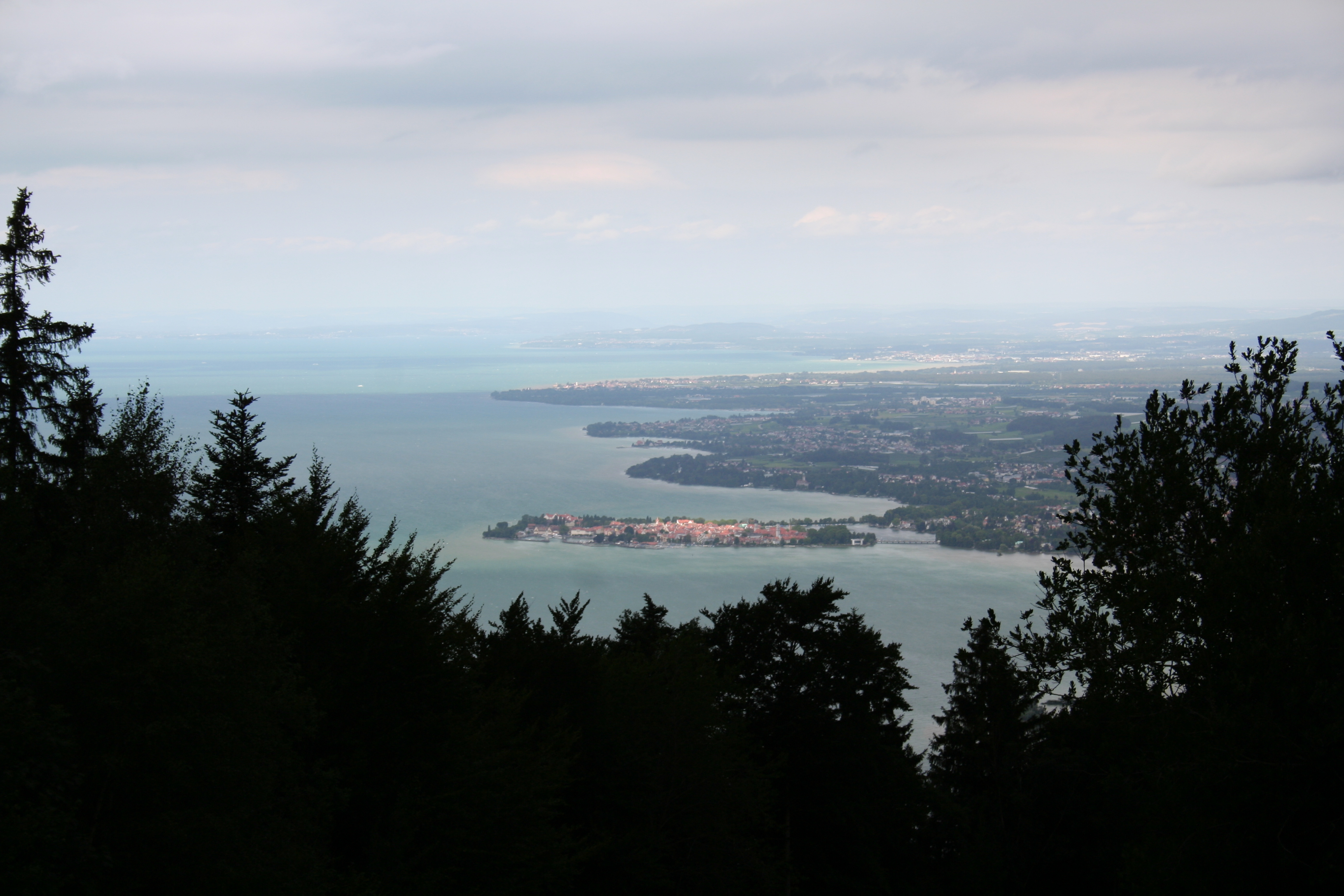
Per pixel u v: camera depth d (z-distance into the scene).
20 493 21.52
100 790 14.00
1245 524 17.69
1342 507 16.16
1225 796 14.70
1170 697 17.09
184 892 13.65
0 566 17.91
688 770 25.14
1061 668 19.17
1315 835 14.15
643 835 23.52
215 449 37.50
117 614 15.13
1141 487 18.42
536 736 23.02
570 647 25.89
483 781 19.38
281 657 17.94
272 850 15.27
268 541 24.62
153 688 14.38
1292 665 14.11
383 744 19.86
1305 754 13.80
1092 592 19.12
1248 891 14.60
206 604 18.69
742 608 34.47
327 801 17.20
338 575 22.23
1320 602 15.37
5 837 11.42
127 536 26.19
